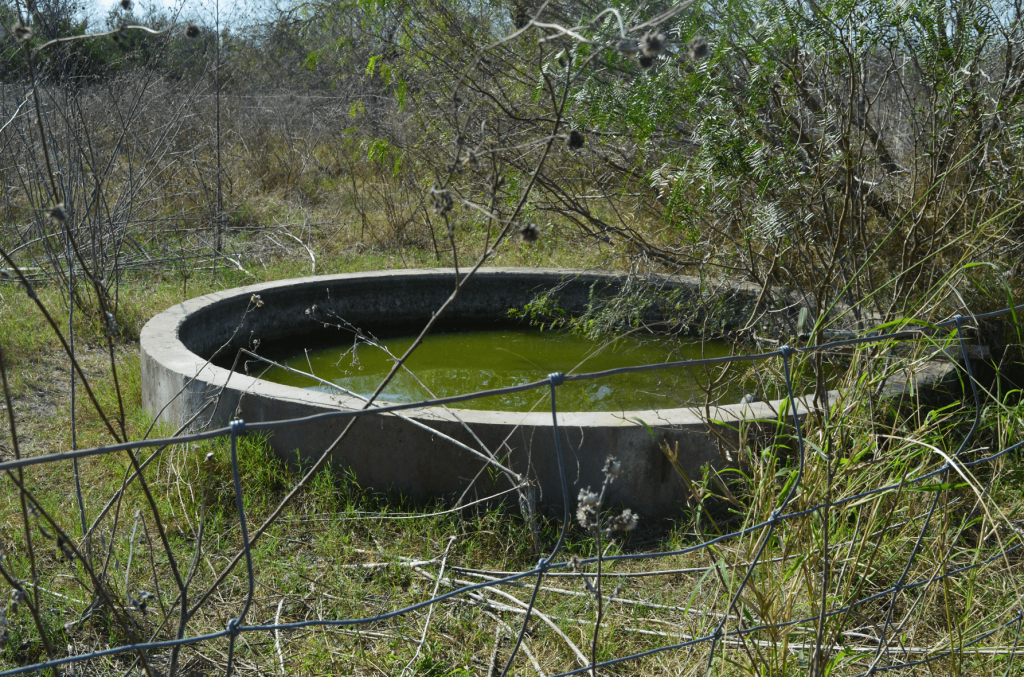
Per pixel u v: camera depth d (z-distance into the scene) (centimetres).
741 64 425
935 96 393
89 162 615
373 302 639
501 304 662
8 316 573
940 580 250
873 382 267
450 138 593
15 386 473
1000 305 427
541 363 583
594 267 648
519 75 548
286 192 1057
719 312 495
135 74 853
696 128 430
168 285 687
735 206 421
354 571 312
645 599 293
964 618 237
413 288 648
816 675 218
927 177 439
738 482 346
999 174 415
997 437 370
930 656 245
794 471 241
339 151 1083
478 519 337
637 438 340
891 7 365
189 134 961
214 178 964
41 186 673
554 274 648
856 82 392
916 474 257
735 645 253
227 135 1113
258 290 572
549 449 341
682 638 269
